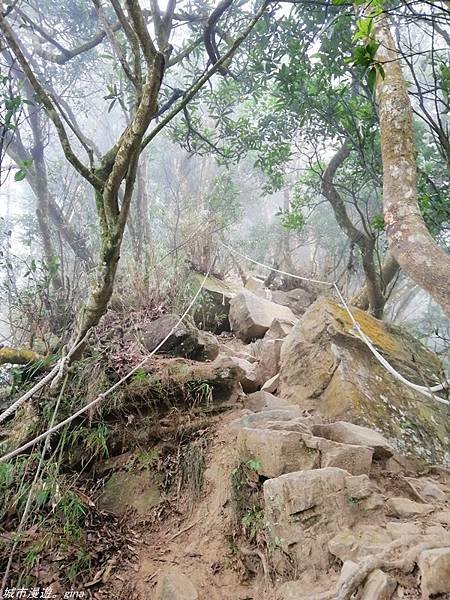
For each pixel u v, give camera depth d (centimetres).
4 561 264
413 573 193
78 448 355
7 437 362
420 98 365
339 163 688
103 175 319
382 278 707
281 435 284
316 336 449
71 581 260
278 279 1001
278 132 741
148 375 387
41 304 485
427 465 353
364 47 213
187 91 341
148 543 302
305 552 230
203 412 391
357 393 384
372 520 246
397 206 212
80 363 376
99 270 321
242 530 284
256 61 620
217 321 698
